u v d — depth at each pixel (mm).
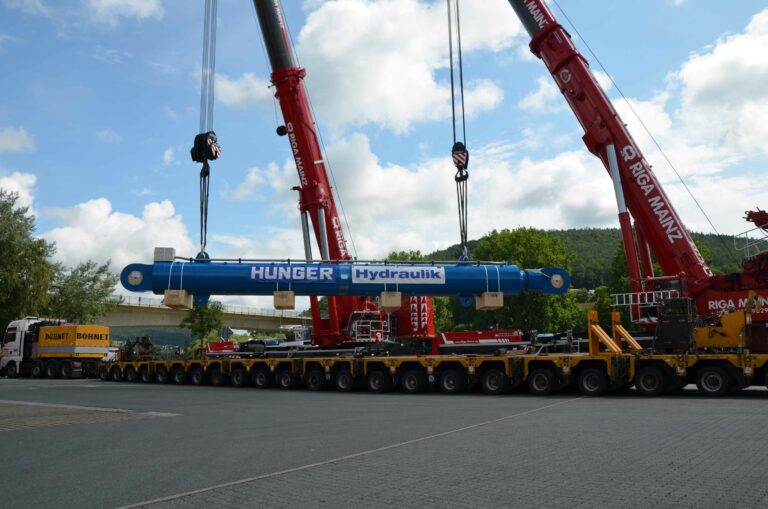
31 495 6375
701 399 16516
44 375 38688
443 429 11055
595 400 17062
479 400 18016
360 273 23297
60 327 38625
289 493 6199
